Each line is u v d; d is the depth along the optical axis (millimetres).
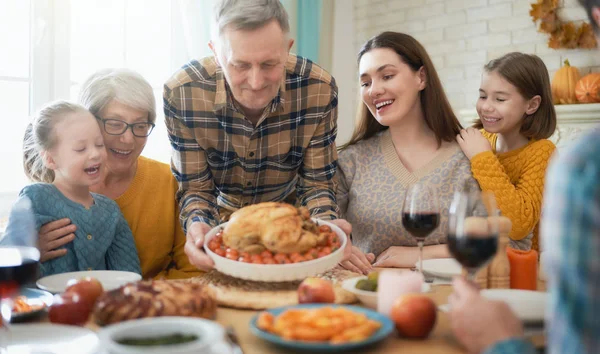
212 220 1872
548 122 2363
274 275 1278
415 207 1362
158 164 2156
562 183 634
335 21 4613
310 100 1936
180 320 909
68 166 1768
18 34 3033
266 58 1543
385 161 2186
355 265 1662
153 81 3541
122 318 1030
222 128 1905
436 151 2176
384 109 2123
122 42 3404
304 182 2082
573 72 3568
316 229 1406
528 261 1335
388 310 1099
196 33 3465
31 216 1153
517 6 3871
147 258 2041
